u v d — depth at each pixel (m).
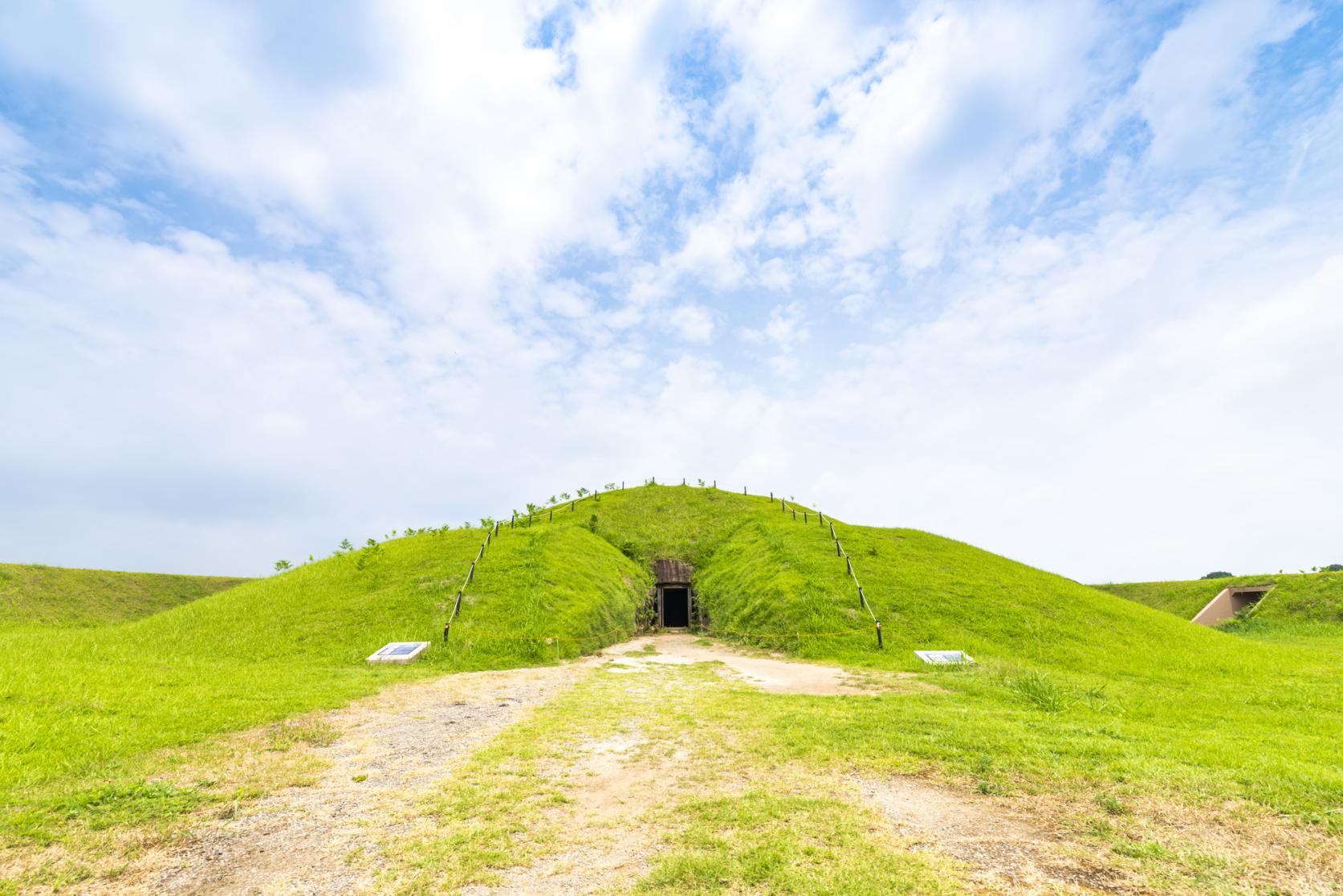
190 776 8.76
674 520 48.88
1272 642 34.12
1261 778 8.24
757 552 36.00
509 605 24.77
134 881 5.90
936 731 11.11
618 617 30.03
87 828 6.99
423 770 9.34
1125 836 6.70
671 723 12.27
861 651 22.42
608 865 6.27
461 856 6.42
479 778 8.92
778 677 18.55
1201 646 24.19
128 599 39.75
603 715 12.92
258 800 8.03
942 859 6.20
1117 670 20.23
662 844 6.74
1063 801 7.75
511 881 5.93
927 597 26.89
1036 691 14.35
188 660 19.05
